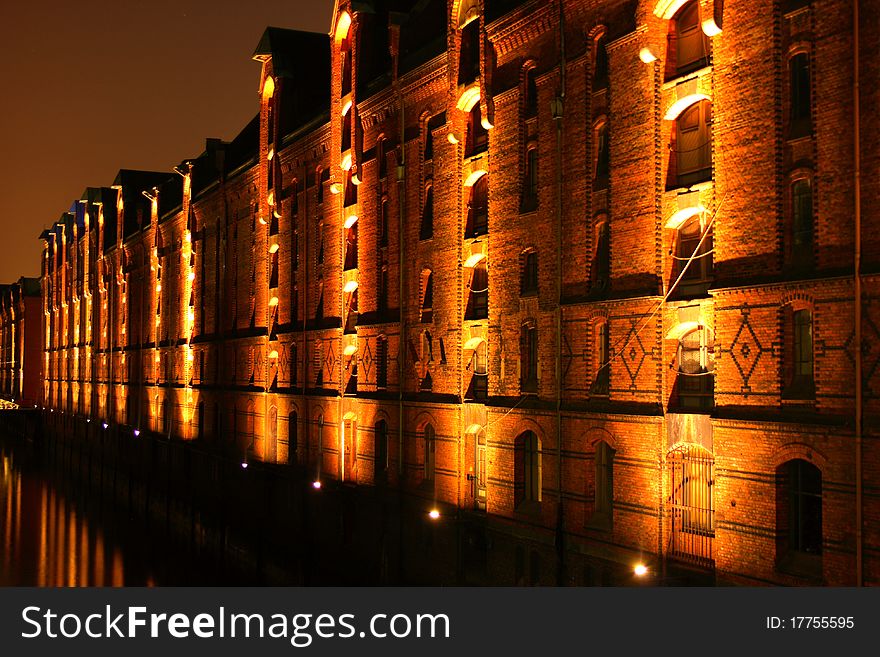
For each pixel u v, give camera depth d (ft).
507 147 87.30
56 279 348.59
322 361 130.21
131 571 135.74
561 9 79.30
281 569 135.74
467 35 94.89
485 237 92.07
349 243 123.24
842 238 54.75
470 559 91.30
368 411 114.62
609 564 72.13
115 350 258.16
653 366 68.49
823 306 55.52
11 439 381.81
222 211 175.73
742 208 61.16
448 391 97.19
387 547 107.65
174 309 205.87
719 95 63.00
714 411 62.75
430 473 101.35
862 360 52.90
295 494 136.36
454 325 96.17
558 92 79.77
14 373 424.87
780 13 59.16
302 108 145.79
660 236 69.00
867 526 52.24
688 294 67.41
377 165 113.70
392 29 107.24
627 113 71.77
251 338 157.89
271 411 149.89
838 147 55.21
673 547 67.26
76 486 244.83
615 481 71.77
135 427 233.55
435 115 100.53
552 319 80.59
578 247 77.20
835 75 55.52
